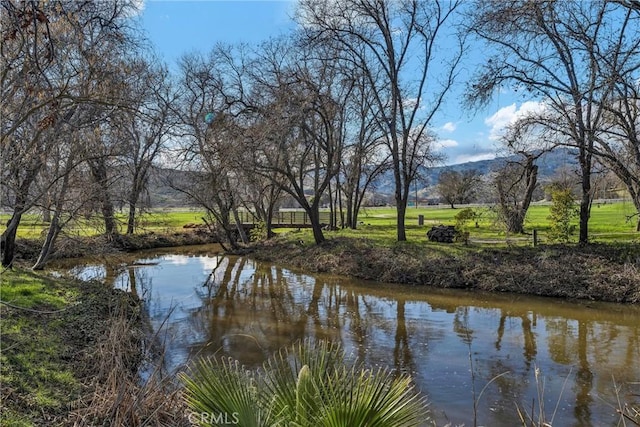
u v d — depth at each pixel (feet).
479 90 58.70
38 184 32.76
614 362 30.86
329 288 57.47
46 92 16.38
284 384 9.89
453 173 183.01
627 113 51.16
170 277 64.85
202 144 73.82
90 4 28.53
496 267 55.88
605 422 22.43
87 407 19.93
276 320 42.50
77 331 30.35
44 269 54.80
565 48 55.06
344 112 99.45
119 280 61.41
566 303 47.32
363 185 117.29
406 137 75.97
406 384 9.84
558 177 81.71
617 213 104.27
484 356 32.14
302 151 83.35
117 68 25.39
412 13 71.92
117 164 42.04
